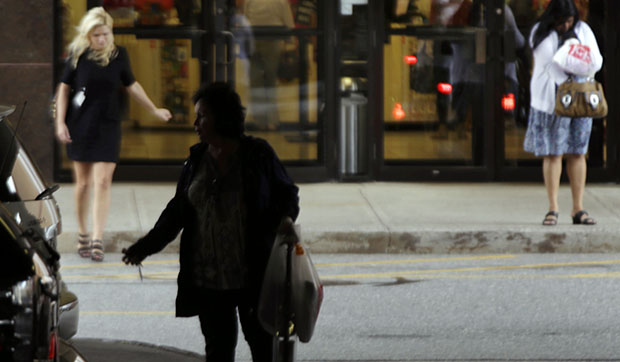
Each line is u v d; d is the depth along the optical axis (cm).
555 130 2909
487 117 3581
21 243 1034
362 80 3562
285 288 1487
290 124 3562
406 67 3575
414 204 3256
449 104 3588
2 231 1031
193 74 3534
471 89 3584
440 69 3578
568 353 1978
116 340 2027
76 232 2888
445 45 3575
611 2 3516
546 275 2634
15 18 3425
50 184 3494
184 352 1942
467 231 2898
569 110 2848
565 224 2981
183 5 3516
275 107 3562
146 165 3541
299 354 1969
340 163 3581
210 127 1505
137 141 3534
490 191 3462
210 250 1512
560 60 2841
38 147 3469
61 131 2725
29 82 3447
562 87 2859
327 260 2816
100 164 2748
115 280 2591
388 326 2172
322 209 3178
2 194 1449
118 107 2741
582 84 2855
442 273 2662
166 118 2773
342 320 2217
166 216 1545
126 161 3541
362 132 3581
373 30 3550
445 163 3600
